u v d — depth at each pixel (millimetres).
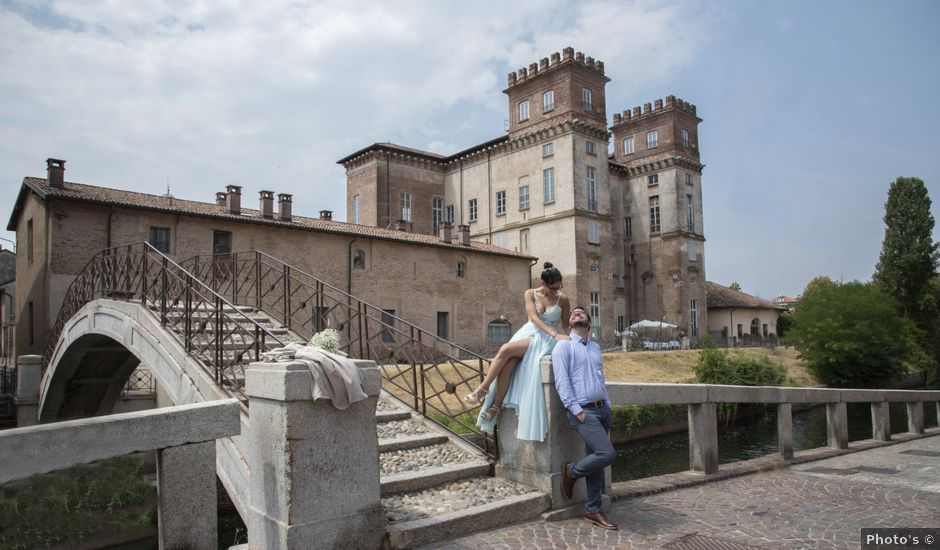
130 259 13719
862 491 7398
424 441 7664
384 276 37219
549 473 6098
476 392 6754
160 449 4355
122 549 11336
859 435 24094
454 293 41281
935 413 26453
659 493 7184
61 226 25047
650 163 62312
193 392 8906
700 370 33000
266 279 31250
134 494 11555
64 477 10750
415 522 5168
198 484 4492
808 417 31000
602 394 5918
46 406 19969
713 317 65625
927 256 57281
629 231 63719
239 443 6719
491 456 7043
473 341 42031
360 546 4762
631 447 23406
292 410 4480
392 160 56750
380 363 9938
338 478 4684
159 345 10547
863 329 43750
